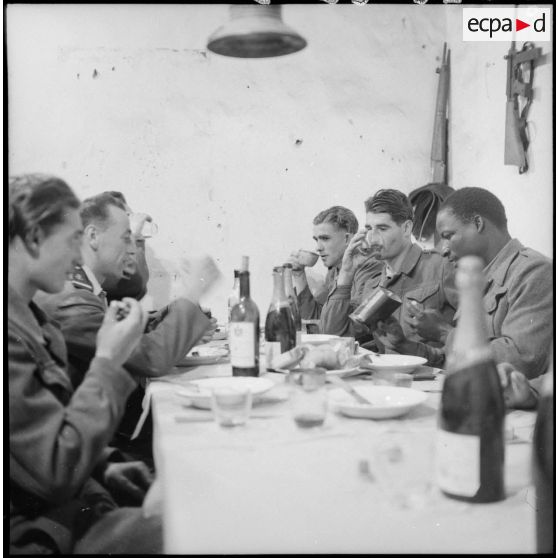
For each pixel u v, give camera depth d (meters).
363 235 2.72
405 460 0.84
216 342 2.42
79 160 2.95
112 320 1.66
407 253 2.71
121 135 2.99
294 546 0.83
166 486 0.98
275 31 1.72
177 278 3.07
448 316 2.56
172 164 3.05
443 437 0.84
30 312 1.65
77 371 1.91
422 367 1.75
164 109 3.02
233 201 3.11
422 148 3.20
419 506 0.81
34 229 1.84
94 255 2.56
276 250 3.15
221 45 1.82
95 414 1.46
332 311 2.60
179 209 3.07
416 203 3.05
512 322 1.82
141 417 2.08
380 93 3.16
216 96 3.06
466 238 2.17
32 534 1.43
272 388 1.36
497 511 0.80
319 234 3.12
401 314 2.61
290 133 3.13
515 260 1.96
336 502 0.83
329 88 3.13
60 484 1.41
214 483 0.88
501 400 0.84
